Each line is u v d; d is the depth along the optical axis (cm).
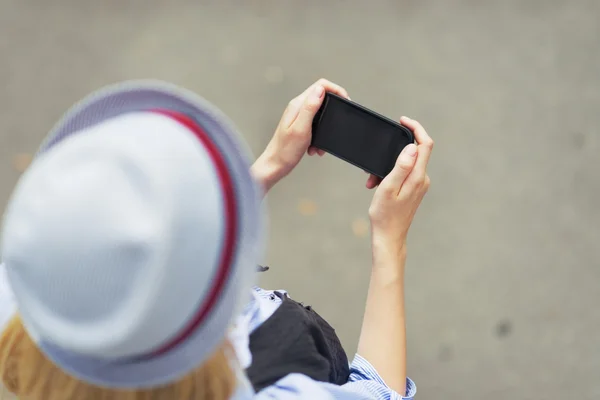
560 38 384
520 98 369
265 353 131
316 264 335
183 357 103
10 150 378
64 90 392
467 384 309
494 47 383
